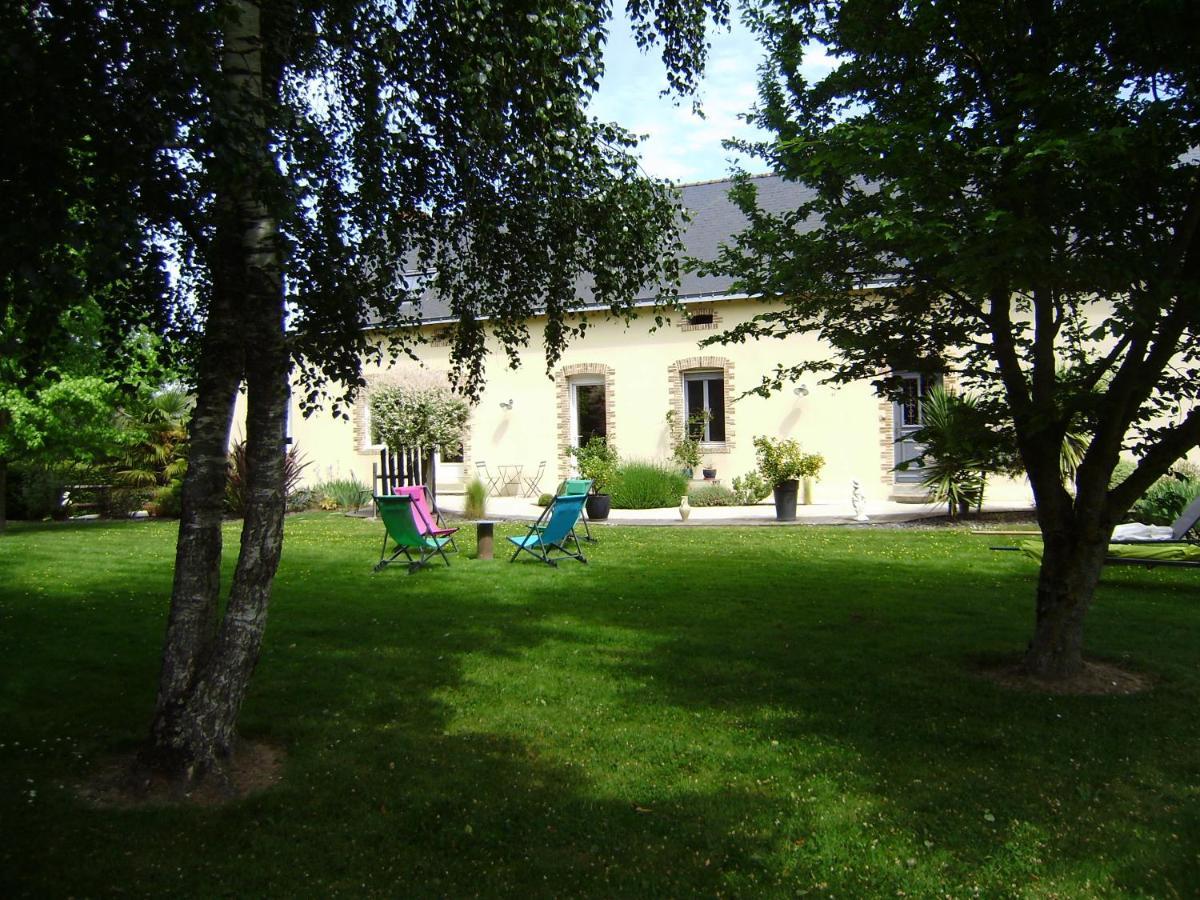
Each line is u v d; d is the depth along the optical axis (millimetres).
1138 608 6461
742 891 2734
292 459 17109
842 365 5367
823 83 4660
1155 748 3816
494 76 4258
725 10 4770
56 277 2553
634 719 4273
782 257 4914
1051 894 2705
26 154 2699
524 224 4848
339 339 4152
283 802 3359
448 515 14844
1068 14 3834
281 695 4625
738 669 5059
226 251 3500
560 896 2721
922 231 3465
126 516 17078
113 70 2852
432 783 3535
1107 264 3604
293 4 3746
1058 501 4766
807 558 9227
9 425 12117
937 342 5051
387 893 2736
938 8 3844
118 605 7004
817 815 3234
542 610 6715
